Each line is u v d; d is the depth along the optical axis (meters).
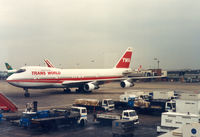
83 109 32.69
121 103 45.16
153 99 47.38
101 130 29.73
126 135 26.34
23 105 47.59
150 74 145.50
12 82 56.78
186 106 35.22
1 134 27.77
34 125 28.92
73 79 70.44
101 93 72.12
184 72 162.88
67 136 26.84
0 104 40.31
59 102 52.22
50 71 64.38
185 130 17.80
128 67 92.50
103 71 82.00
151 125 32.84
